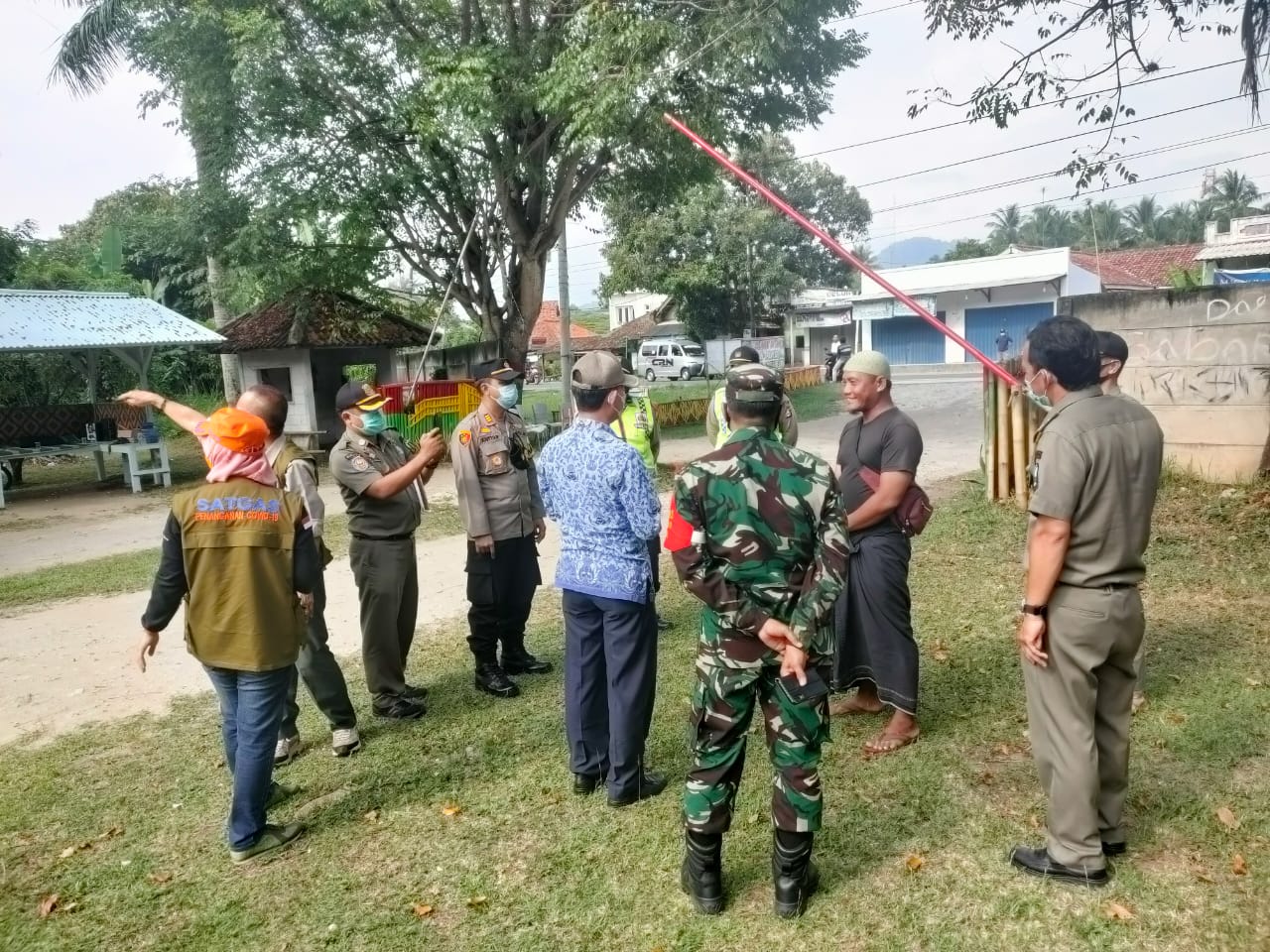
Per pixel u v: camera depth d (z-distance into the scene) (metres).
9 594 7.66
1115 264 38.16
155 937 2.94
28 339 12.88
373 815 3.62
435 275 16.31
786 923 2.81
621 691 3.49
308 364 15.82
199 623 3.21
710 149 4.72
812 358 39.47
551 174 15.37
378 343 16.12
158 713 4.86
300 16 13.49
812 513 2.69
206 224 14.68
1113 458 2.64
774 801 2.82
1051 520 2.66
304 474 3.85
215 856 3.40
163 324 14.52
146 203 25.73
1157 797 3.33
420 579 7.47
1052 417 2.74
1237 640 4.81
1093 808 2.84
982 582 6.16
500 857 3.29
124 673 5.52
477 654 4.84
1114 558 2.69
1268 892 2.77
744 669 2.73
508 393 4.69
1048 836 2.98
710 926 2.83
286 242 14.91
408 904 3.04
